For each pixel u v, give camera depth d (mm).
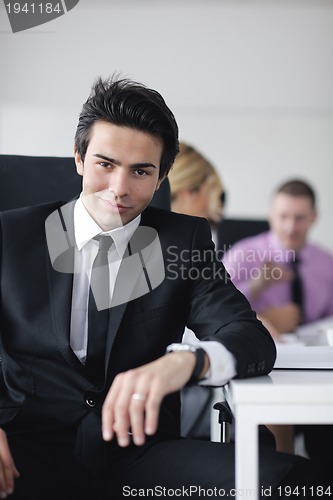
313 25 5746
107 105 1660
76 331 1663
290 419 1240
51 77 5645
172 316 1691
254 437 1240
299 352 1725
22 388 1628
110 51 5668
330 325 5531
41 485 1517
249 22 5727
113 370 1619
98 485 1564
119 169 1654
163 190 2055
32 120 5637
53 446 1599
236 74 5730
